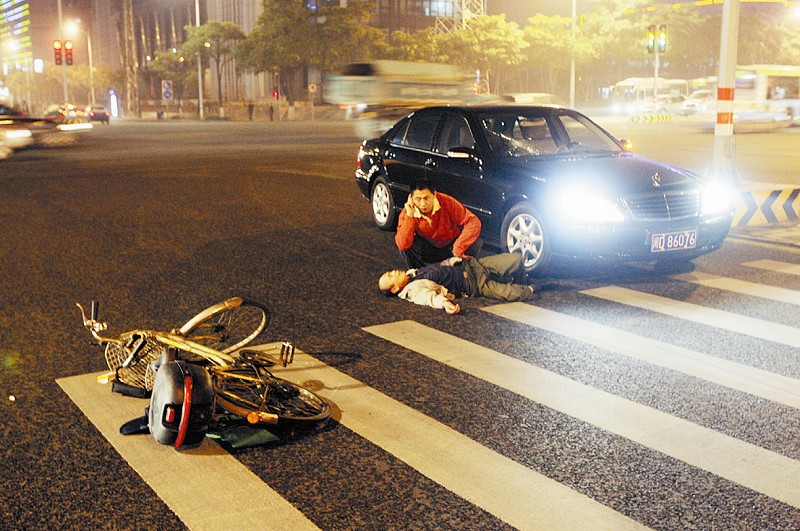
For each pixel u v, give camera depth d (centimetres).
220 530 328
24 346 571
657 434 423
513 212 781
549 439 417
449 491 362
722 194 779
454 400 470
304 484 368
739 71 3900
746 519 338
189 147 2792
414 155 938
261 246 933
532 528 330
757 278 778
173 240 971
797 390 488
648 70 9912
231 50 8169
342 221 1109
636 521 336
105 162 2141
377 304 683
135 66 9031
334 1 8000
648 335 596
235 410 401
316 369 522
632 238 726
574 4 5666
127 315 649
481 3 7525
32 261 853
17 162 2167
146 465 386
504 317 644
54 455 397
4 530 330
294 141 3173
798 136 3394
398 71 3650
